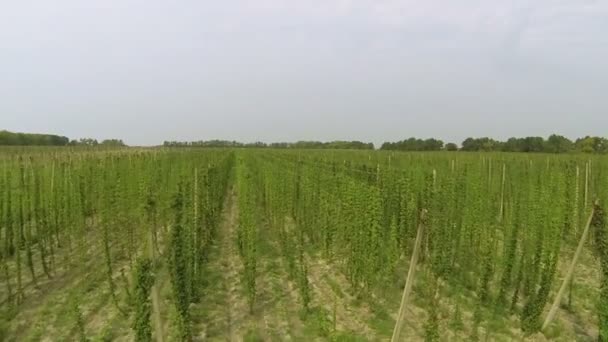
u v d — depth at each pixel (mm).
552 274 9188
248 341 8836
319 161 28391
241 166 25547
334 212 14414
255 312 10500
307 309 10234
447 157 30641
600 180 18594
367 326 9719
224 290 11945
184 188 11844
